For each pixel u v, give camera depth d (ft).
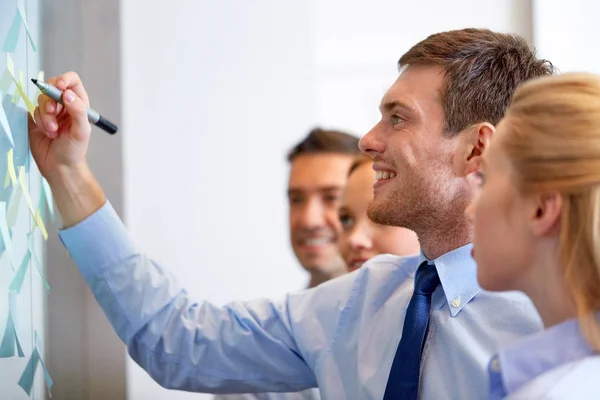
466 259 4.72
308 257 7.29
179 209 8.20
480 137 4.71
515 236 3.32
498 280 3.40
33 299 5.25
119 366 7.10
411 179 4.75
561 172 3.12
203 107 8.32
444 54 4.83
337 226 7.28
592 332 3.07
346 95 9.62
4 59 4.27
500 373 3.34
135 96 8.00
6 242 4.17
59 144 5.04
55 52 6.93
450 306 4.66
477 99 4.74
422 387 4.60
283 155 8.54
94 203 5.29
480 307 4.63
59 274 6.89
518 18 9.46
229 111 8.43
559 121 3.15
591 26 9.34
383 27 9.64
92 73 7.51
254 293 8.45
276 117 8.57
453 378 4.56
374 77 9.64
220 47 8.41
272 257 8.49
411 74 4.90
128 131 7.90
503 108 4.78
